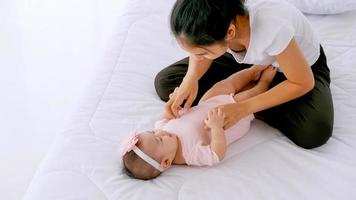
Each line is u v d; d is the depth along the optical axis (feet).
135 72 4.53
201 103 4.06
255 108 3.75
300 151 3.77
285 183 3.49
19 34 6.89
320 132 3.74
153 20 5.18
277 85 3.82
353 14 5.10
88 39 6.79
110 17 7.14
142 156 3.55
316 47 4.02
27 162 5.20
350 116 4.02
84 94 4.31
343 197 3.36
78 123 3.98
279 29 3.42
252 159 3.71
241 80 4.19
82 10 7.27
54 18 7.15
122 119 4.03
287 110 3.89
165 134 3.75
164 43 4.89
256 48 3.54
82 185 3.46
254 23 3.44
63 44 6.73
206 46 3.23
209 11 3.08
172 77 4.33
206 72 4.42
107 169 3.59
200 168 3.67
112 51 4.79
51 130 5.56
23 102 5.92
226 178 3.55
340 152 3.73
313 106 3.83
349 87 4.29
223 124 3.75
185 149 3.71
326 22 5.03
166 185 3.50
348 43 4.76
